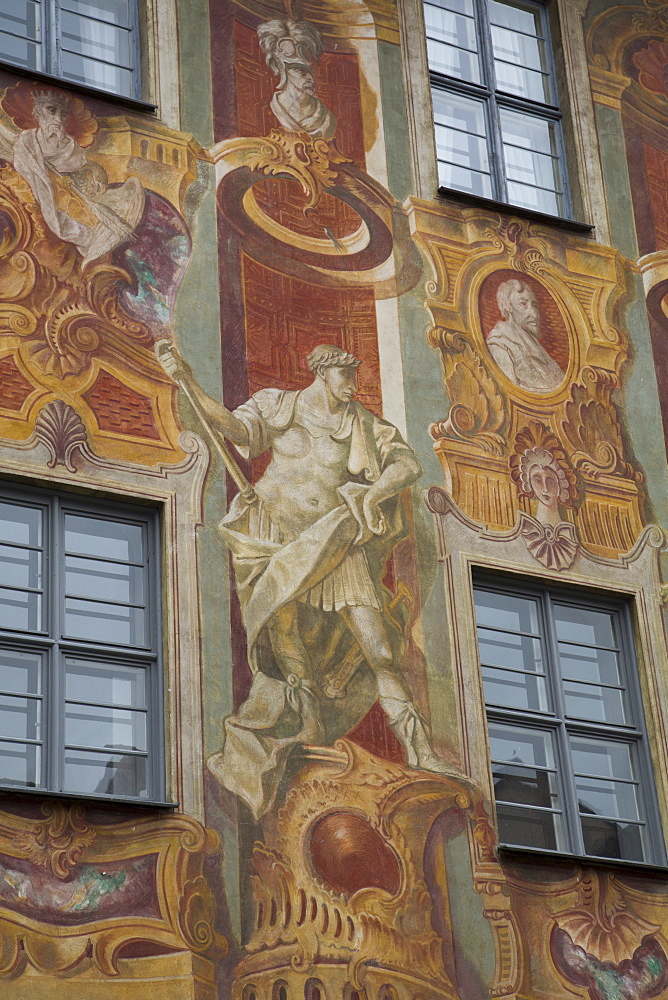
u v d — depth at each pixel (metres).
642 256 19.78
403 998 14.84
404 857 15.42
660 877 16.55
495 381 18.11
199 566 15.77
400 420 17.41
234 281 17.16
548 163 20.09
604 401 18.67
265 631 15.80
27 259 16.19
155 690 15.30
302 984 14.54
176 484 15.97
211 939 14.37
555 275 19.08
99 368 16.06
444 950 15.20
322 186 18.17
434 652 16.47
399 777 15.75
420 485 17.17
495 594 17.31
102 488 15.60
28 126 16.80
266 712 15.47
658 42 21.28
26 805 14.16
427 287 18.19
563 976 15.59
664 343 19.41
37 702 14.84
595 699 17.38
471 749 16.20
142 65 17.95
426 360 17.81
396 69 19.25
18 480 15.33
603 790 17.00
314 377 17.20
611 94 20.58
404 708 16.06
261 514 16.28
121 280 16.58
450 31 20.11
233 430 16.48
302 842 15.09
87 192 16.83
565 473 18.03
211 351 16.72
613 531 18.05
